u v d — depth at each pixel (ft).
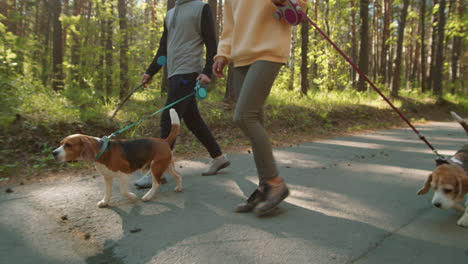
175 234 7.29
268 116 27.22
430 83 64.80
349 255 6.31
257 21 8.32
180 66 11.70
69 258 6.24
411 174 12.81
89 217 8.29
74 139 8.54
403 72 109.91
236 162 15.08
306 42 39.58
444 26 56.95
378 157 16.30
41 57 29.76
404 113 42.52
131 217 8.32
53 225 7.73
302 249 6.55
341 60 52.49
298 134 25.14
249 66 8.79
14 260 6.12
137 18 63.77
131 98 28.55
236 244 6.78
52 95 20.97
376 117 37.19
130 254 6.39
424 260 6.15
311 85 63.72
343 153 17.42
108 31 34.71
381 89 54.60
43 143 15.01
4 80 16.55
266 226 7.71
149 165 9.89
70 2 49.52
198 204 9.34
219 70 9.55
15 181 11.45
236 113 8.50
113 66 32.35
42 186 10.89
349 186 11.12
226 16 9.44
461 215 8.51
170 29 12.08
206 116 23.29
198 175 12.71
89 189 10.60
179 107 11.59
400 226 7.77
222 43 9.43
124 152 9.00
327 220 8.09
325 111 31.76
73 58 35.29
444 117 48.01
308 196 10.02
